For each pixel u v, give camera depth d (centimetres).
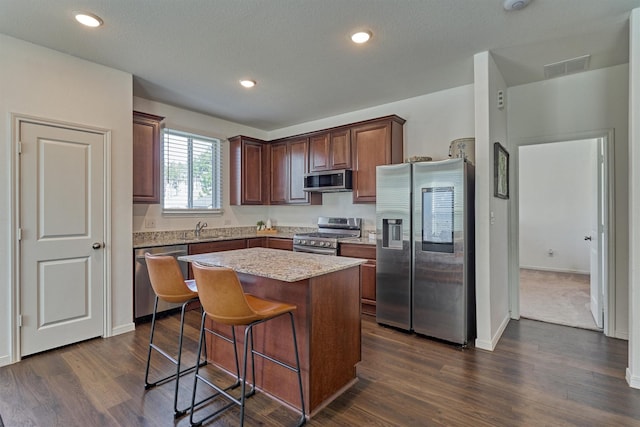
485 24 242
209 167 484
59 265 284
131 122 328
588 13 227
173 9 222
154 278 218
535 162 670
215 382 234
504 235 342
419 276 316
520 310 396
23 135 264
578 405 204
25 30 248
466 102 364
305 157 474
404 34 255
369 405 207
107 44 270
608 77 314
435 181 305
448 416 195
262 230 530
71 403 206
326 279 210
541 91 345
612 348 287
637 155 220
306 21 237
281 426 187
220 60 299
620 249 308
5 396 213
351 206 462
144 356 271
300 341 202
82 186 296
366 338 313
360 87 366
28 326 267
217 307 176
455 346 294
